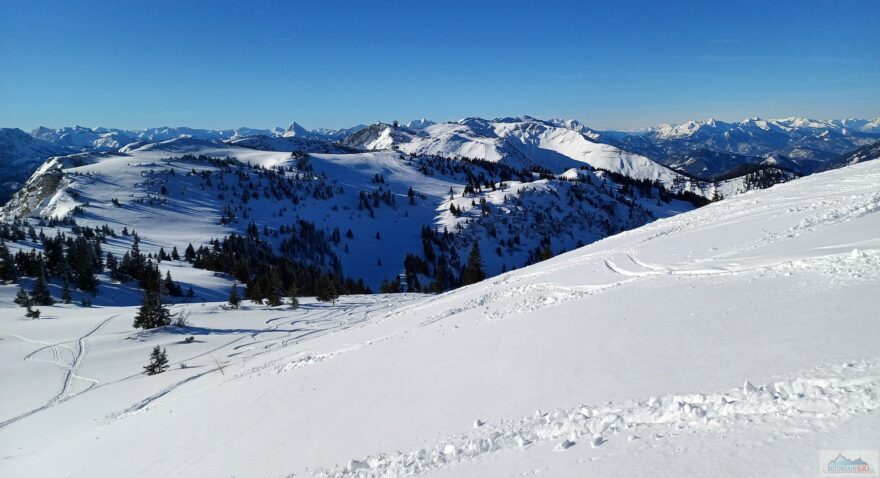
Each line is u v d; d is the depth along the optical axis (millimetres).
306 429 13656
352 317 58062
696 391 7328
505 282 30609
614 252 27359
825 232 16219
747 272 14133
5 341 49250
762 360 7680
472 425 9719
